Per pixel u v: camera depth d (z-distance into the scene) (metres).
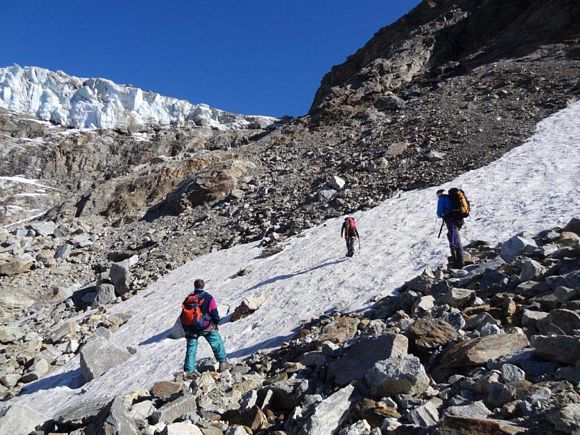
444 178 22.39
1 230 39.38
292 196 30.12
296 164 37.12
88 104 120.44
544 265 8.82
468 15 59.41
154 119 126.19
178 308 18.78
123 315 20.62
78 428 7.41
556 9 44.41
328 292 13.52
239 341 12.43
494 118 28.64
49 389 14.91
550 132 23.38
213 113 132.38
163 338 15.73
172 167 46.62
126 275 25.47
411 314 8.95
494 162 21.80
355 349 6.94
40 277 31.08
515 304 7.43
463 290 8.76
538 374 5.17
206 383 8.24
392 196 22.91
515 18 52.78
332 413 5.55
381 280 12.94
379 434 4.89
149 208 41.66
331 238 19.98
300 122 51.28
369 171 28.06
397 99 43.50
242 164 39.59
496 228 13.81
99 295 24.83
